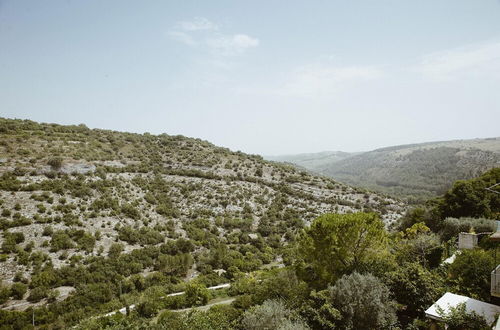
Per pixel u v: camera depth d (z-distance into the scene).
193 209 66.81
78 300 36.31
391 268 20.28
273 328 16.47
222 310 27.58
